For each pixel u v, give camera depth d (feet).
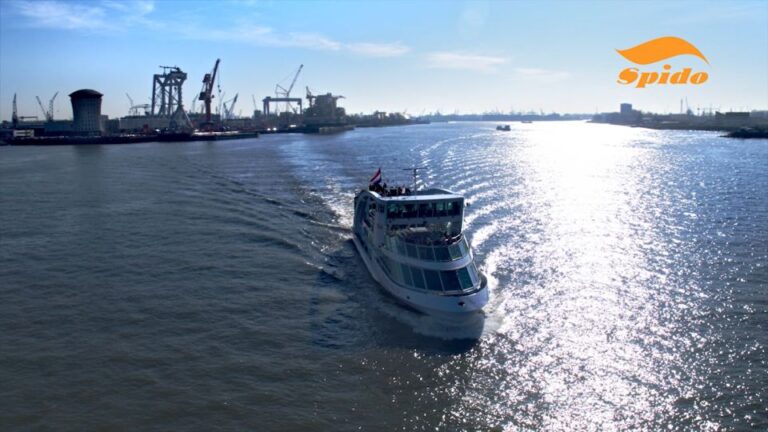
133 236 208.85
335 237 210.38
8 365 111.86
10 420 93.81
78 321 133.28
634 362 113.39
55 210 258.98
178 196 292.61
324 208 260.21
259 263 177.68
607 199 293.02
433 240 147.84
